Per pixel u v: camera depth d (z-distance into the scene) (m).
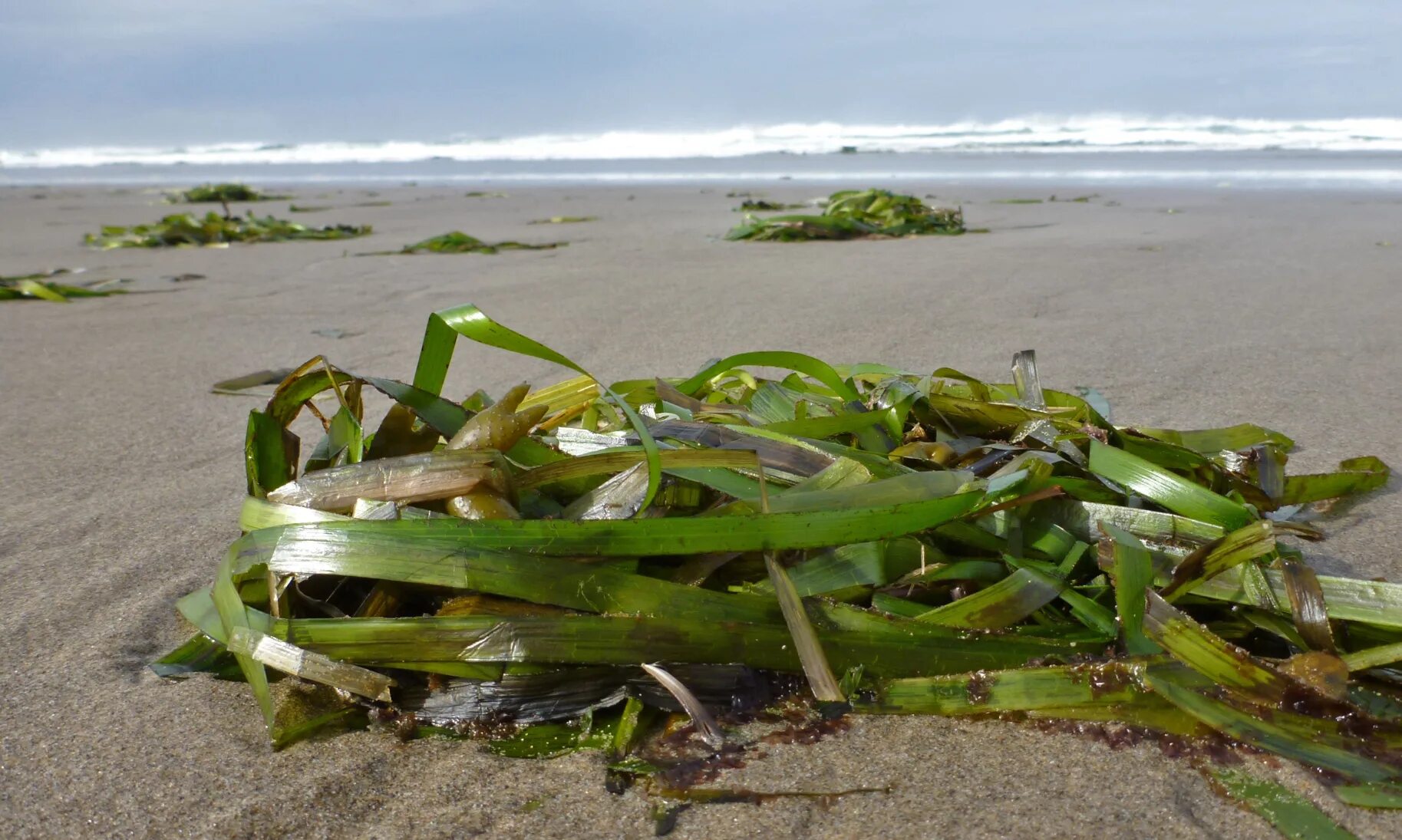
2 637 0.43
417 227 2.11
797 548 0.37
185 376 0.85
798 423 0.45
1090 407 0.51
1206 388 0.72
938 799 0.32
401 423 0.45
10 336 1.03
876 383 0.57
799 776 0.33
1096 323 0.94
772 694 0.36
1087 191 2.43
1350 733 0.33
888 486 0.38
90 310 1.18
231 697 0.38
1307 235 1.52
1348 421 0.64
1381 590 0.37
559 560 0.36
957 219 1.82
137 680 0.40
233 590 0.36
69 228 2.28
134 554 0.50
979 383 0.54
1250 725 0.34
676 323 0.99
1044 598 0.37
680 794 0.33
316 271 1.47
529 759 0.34
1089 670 0.35
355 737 0.36
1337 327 0.89
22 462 0.64
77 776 0.34
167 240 1.90
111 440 0.68
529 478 0.39
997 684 0.35
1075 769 0.33
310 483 0.38
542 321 1.02
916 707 0.36
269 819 0.33
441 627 0.35
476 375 0.82
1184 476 0.48
